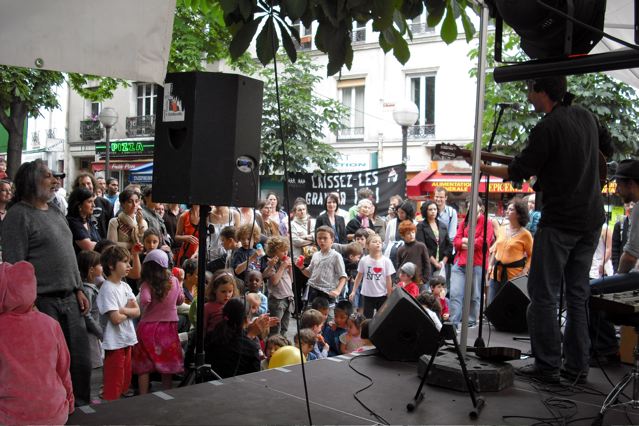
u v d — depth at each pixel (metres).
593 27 2.40
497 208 13.60
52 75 11.05
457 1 3.00
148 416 2.63
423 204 7.64
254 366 4.29
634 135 8.79
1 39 2.24
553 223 3.25
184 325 5.37
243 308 4.29
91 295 4.46
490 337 4.62
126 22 2.39
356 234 7.79
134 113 21.12
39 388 2.58
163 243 6.32
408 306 3.63
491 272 6.52
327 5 2.49
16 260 3.24
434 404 2.86
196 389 3.03
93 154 21.97
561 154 3.18
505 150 8.08
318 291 6.43
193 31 8.06
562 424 2.62
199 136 3.32
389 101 17.83
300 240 7.76
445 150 3.52
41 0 2.26
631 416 2.77
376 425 2.56
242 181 3.46
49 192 3.39
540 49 2.69
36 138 23.41
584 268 3.36
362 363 3.62
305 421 2.59
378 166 18.08
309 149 12.83
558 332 3.29
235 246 6.15
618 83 8.57
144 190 6.56
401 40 2.84
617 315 3.00
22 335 2.62
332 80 18.38
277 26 2.71
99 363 4.17
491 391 3.07
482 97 3.27
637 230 3.79
